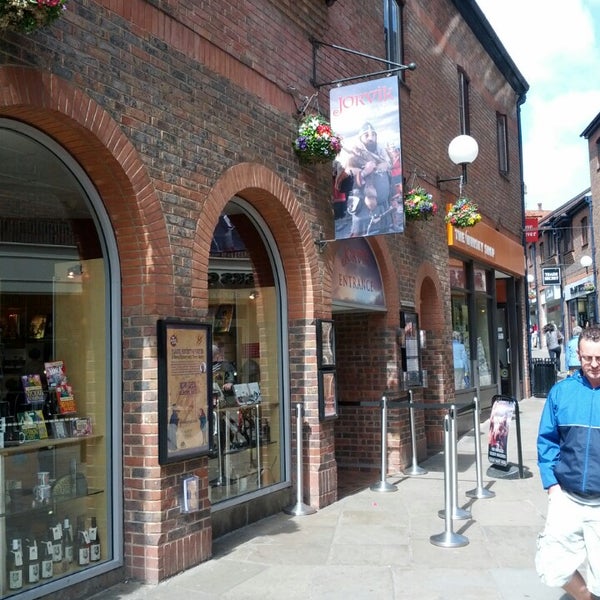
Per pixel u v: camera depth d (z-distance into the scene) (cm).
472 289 1412
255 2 683
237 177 632
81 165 509
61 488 501
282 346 754
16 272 485
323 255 776
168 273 539
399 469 959
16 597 446
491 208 1527
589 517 396
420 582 517
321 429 750
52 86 445
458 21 1338
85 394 526
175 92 563
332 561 565
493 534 645
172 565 523
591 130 2836
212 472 648
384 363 965
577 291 3162
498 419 943
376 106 753
